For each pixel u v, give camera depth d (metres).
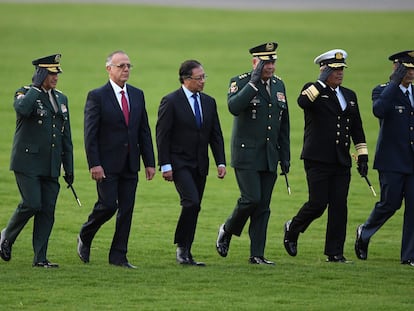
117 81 39.22
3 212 53.81
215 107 40.59
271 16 159.75
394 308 32.97
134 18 154.25
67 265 39.66
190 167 39.81
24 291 34.78
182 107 39.81
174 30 144.12
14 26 142.12
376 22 153.12
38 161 38.66
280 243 46.91
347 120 41.12
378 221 41.97
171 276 37.53
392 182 41.19
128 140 39.19
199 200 39.75
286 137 41.34
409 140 41.25
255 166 40.28
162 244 45.56
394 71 41.31
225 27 147.75
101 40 134.50
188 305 33.06
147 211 55.06
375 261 42.22
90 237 40.03
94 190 61.06
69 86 104.19
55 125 38.97
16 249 43.53
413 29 146.12
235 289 35.62
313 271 39.06
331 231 41.59
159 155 39.62
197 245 45.69
